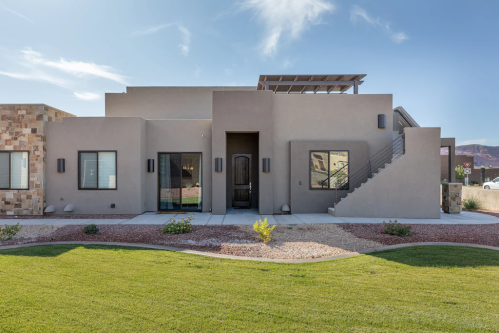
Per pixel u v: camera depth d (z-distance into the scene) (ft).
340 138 37.78
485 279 13.51
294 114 37.70
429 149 33.45
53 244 19.72
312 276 14.01
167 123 37.37
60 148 35.47
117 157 35.24
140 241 20.75
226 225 28.02
